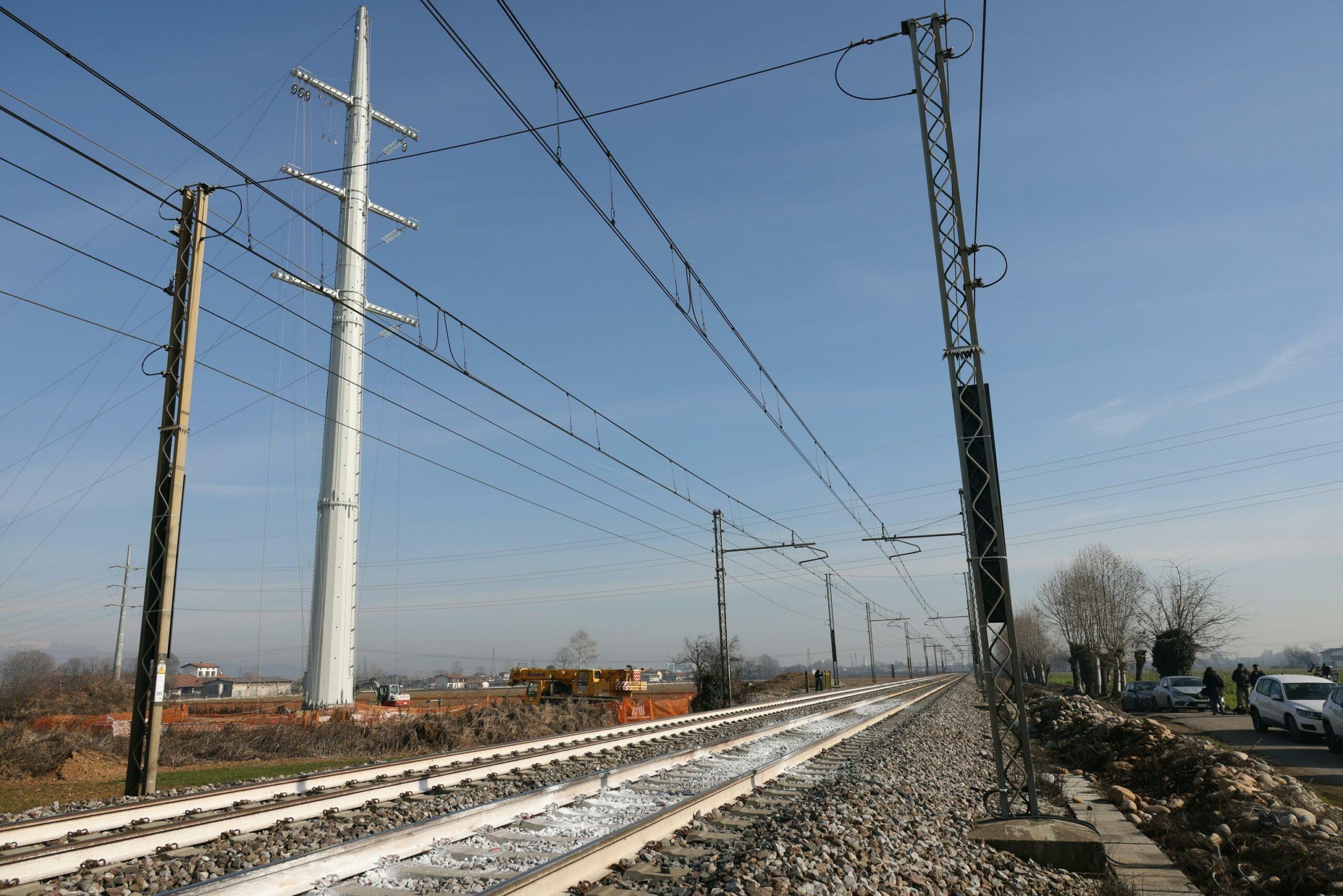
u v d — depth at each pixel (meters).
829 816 11.01
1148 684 39.53
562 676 51.97
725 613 47.22
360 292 43.31
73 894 7.90
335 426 41.50
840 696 60.19
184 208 16.56
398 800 13.05
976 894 9.27
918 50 14.16
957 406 13.42
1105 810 14.77
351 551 40.75
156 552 15.25
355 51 46.69
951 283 13.68
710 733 27.05
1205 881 10.48
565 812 12.05
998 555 13.09
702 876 8.48
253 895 7.43
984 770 20.14
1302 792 14.15
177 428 15.61
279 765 21.80
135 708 14.63
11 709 39.84
